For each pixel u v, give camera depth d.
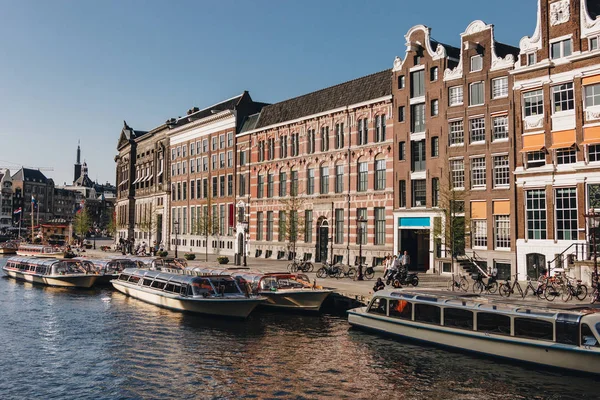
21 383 17.73
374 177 46.06
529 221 34.78
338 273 37.44
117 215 106.81
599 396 16.30
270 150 58.53
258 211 60.03
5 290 40.97
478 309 21.02
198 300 28.31
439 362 20.02
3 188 180.12
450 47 42.56
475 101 38.62
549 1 34.19
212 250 69.19
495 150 36.91
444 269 39.16
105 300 35.16
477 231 37.94
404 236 43.72
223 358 20.62
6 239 141.50
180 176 78.56
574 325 18.27
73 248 85.94
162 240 82.75
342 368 19.33
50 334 24.77
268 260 55.16
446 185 38.91
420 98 42.28
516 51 40.56
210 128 70.69
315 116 51.81
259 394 16.62
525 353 19.17
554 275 30.72
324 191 51.16
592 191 31.84
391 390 17.02
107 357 20.75
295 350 21.83
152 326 26.42
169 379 18.08
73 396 16.52
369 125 46.69
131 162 98.69
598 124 31.62
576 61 32.72
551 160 33.69
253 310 30.42
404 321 23.28
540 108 34.62
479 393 16.72
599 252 30.66
